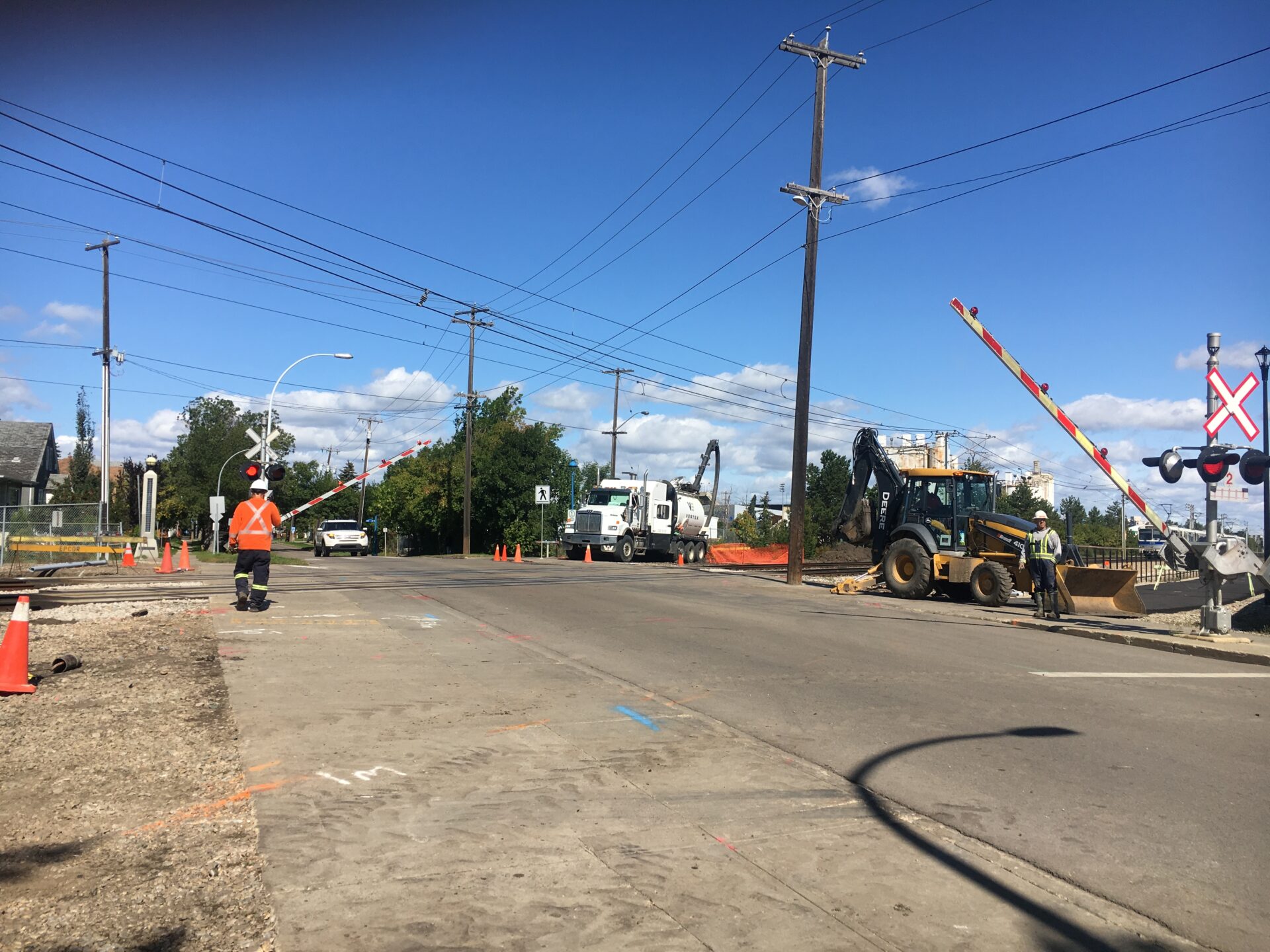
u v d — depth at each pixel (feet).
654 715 25.07
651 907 13.29
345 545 170.81
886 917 13.23
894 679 30.83
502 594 56.54
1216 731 24.39
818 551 162.61
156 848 14.98
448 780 18.76
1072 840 16.40
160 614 42.91
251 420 220.64
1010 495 204.33
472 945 11.96
